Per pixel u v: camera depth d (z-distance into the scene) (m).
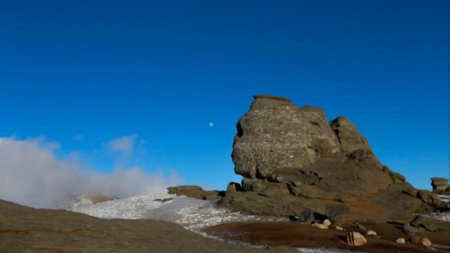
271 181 51.44
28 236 14.37
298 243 30.05
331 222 38.88
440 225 40.59
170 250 15.33
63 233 15.37
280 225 37.38
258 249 17.92
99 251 13.95
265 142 53.75
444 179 60.59
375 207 46.09
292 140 53.44
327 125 57.91
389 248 29.25
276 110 56.94
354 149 56.72
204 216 44.78
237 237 33.19
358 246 29.41
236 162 55.16
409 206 47.09
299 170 51.22
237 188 55.50
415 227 39.09
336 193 47.19
